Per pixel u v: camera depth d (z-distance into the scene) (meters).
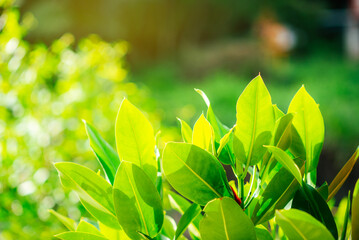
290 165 0.81
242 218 0.78
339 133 5.21
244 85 9.62
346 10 18.50
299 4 16.47
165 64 14.19
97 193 0.85
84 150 2.21
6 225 1.87
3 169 1.96
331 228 0.83
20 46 2.29
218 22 17.34
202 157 0.83
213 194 0.83
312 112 0.88
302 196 0.85
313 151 0.88
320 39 17.95
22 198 1.96
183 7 16.80
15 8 2.30
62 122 2.24
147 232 0.84
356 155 0.87
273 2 16.25
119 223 0.84
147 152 0.87
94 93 2.57
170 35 16.92
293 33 16.02
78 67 2.58
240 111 0.84
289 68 12.49
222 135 0.92
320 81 9.74
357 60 13.98
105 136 2.36
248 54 12.20
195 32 17.41
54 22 14.12
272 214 0.85
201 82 11.66
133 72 14.58
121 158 0.86
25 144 2.05
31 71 2.33
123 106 0.85
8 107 2.16
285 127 0.85
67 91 2.38
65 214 2.04
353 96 7.46
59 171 0.85
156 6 16.33
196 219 1.00
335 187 0.89
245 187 0.94
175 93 9.34
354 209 0.83
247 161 0.85
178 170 0.83
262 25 15.82
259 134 0.85
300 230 0.75
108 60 2.81
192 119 6.60
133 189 0.83
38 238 1.87
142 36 16.55
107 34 15.55
